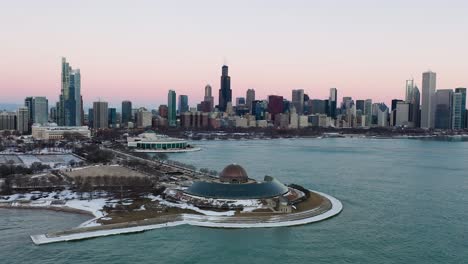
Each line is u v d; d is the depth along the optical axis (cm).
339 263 16000
